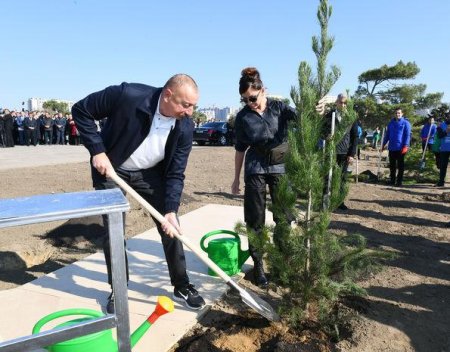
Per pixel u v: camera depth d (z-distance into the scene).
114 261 1.75
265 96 3.29
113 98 2.78
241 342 2.75
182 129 2.93
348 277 2.96
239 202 7.62
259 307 2.78
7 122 19.38
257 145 3.36
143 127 2.84
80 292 3.40
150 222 5.77
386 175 11.96
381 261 4.32
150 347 2.63
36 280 3.63
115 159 2.97
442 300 3.46
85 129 2.81
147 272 3.84
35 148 19.53
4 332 2.77
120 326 1.81
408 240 5.30
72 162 13.39
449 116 10.36
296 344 2.68
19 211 1.56
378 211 7.11
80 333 1.73
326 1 2.69
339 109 3.00
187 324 2.92
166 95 2.72
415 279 3.92
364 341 2.75
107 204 1.69
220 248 3.66
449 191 9.45
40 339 1.66
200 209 6.49
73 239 4.95
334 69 2.75
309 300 2.89
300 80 2.69
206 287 3.53
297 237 2.76
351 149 6.16
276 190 2.80
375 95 37.78
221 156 17.27
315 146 2.73
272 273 2.95
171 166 3.07
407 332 2.91
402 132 10.05
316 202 2.77
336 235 2.99
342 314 3.10
